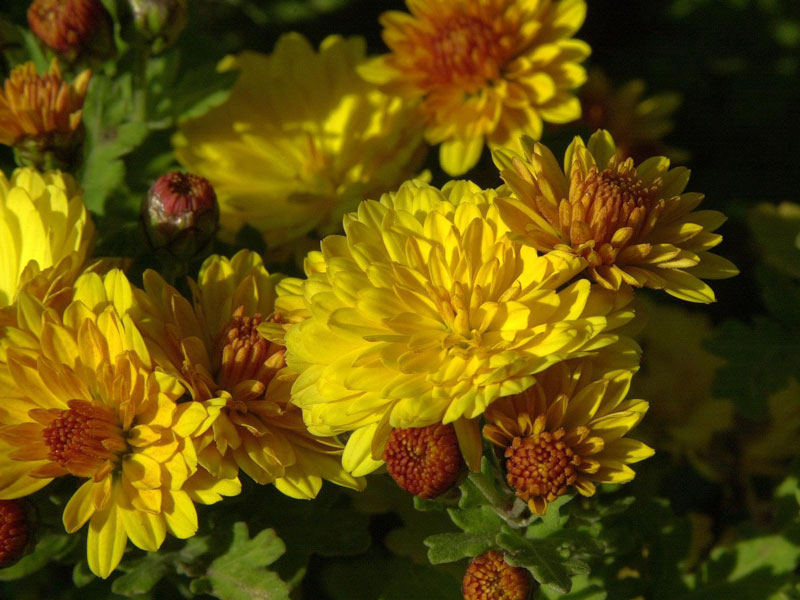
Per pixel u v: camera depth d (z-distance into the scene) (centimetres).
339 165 41
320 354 31
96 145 39
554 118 39
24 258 34
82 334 31
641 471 40
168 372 31
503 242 31
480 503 33
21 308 31
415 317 31
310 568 41
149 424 31
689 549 38
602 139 33
